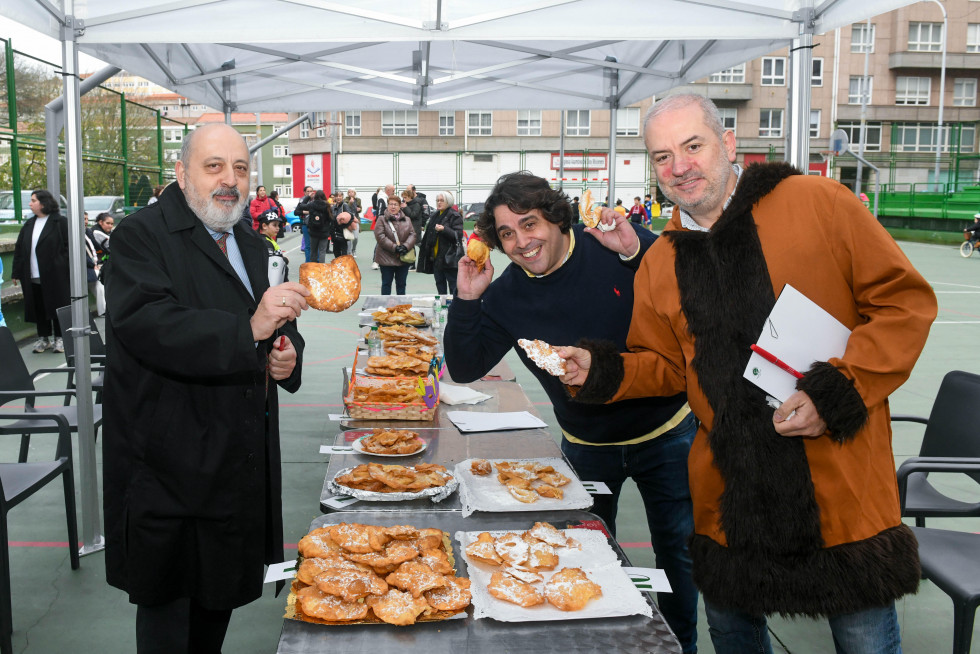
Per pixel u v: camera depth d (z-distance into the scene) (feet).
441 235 35.06
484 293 8.75
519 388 12.12
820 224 5.68
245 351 6.07
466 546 6.01
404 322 17.26
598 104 26.58
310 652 4.63
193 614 7.57
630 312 8.25
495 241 8.09
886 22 138.00
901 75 140.05
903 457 16.84
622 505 14.78
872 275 5.47
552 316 8.29
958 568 8.27
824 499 5.54
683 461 8.67
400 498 7.02
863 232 5.53
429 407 10.07
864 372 5.28
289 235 95.76
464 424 9.75
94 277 30.73
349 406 10.07
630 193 135.95
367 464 7.86
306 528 13.33
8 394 12.27
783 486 5.55
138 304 6.25
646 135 6.22
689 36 12.86
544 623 4.96
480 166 140.67
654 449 8.68
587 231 7.98
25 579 11.59
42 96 34.14
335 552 5.77
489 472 7.70
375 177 142.10
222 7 12.57
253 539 6.93
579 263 8.11
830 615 5.54
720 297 5.81
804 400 5.30
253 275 7.55
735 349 5.75
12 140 31.76
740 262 5.75
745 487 5.65
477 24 13.07
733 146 6.35
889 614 5.72
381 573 5.51
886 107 139.95
